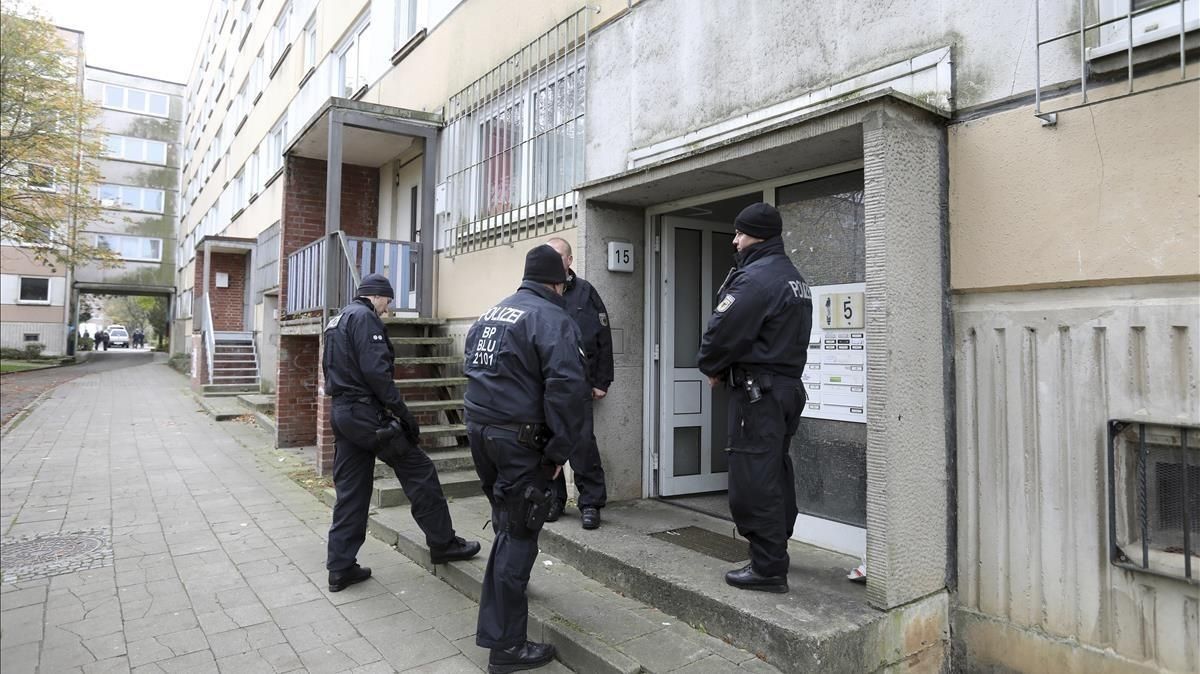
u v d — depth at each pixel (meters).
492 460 3.17
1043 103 2.86
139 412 13.16
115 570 4.57
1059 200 2.81
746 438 3.18
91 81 34.75
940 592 3.13
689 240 5.31
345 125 7.39
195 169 30.42
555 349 3.09
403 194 9.20
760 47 4.14
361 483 4.25
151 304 54.62
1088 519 2.75
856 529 3.76
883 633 2.91
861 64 3.59
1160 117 2.54
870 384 2.98
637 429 5.13
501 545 3.18
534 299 3.29
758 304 3.11
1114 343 2.69
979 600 3.09
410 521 5.23
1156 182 2.55
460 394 7.14
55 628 3.70
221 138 23.75
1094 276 2.71
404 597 4.09
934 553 3.11
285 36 15.39
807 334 3.26
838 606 3.03
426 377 7.48
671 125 4.72
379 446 4.06
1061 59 2.81
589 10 5.48
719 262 5.47
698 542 4.09
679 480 5.20
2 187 18.27
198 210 28.86
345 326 4.21
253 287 17.27
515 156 6.39
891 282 2.94
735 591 3.25
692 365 5.30
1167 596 2.57
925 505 3.06
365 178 9.86
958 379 3.17
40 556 4.84
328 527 5.56
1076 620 2.79
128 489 6.89
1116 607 2.68
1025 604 2.94
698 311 5.36
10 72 18.22
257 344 16.47
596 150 5.36
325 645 3.48
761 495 3.15
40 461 8.34
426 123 7.78
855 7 3.62
